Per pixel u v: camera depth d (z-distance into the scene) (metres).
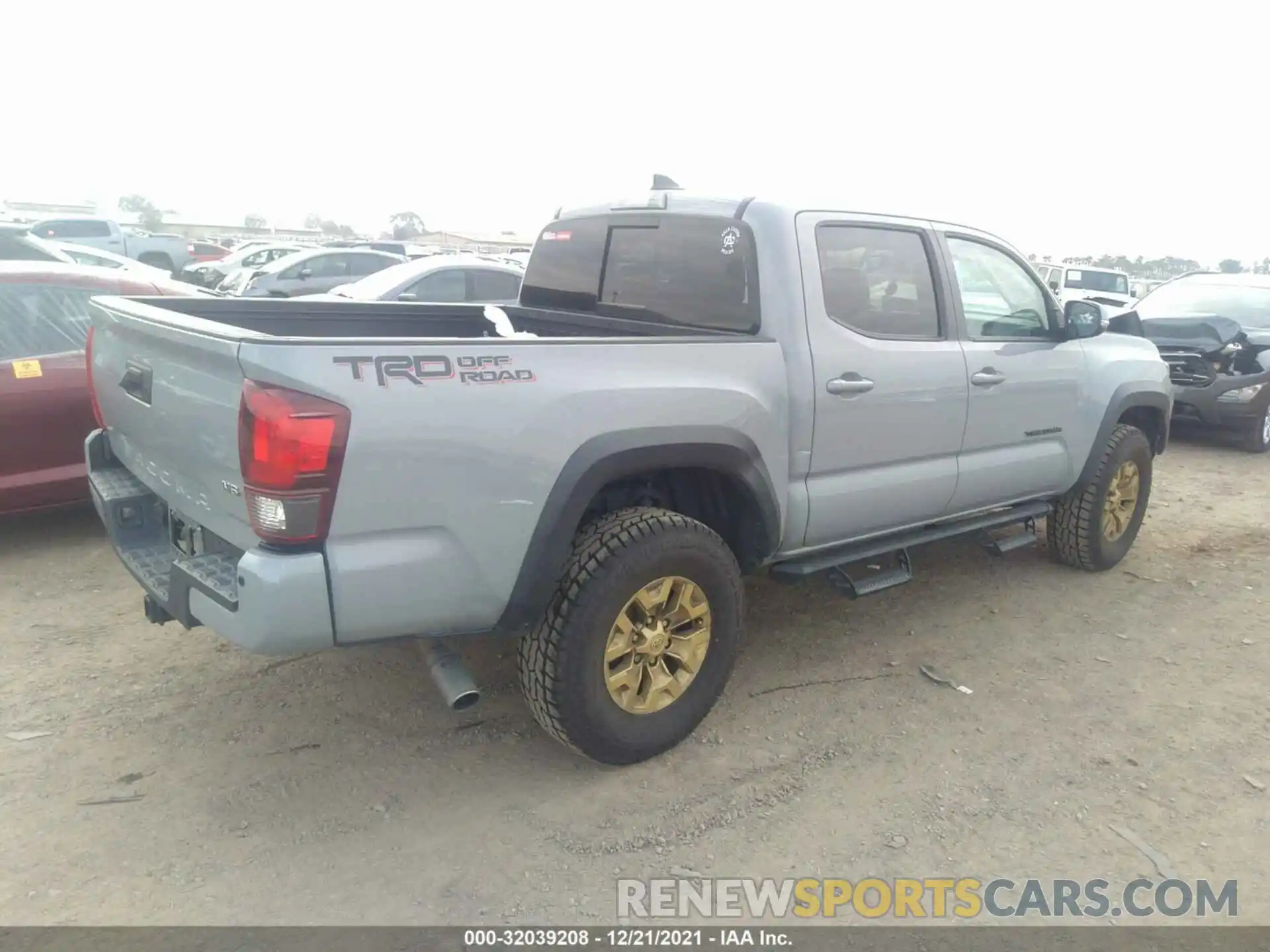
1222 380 9.12
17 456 5.16
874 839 3.07
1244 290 10.42
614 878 2.86
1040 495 5.08
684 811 3.18
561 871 2.88
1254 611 5.09
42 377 5.15
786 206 3.76
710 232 3.87
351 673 4.04
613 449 3.08
